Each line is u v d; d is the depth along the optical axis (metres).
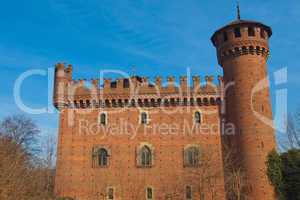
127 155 58.62
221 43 61.28
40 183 53.50
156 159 58.12
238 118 57.19
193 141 58.62
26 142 73.56
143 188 56.97
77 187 57.50
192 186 56.06
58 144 59.50
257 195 53.16
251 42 58.84
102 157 58.84
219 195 54.59
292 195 54.00
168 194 56.25
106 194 57.09
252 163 54.38
